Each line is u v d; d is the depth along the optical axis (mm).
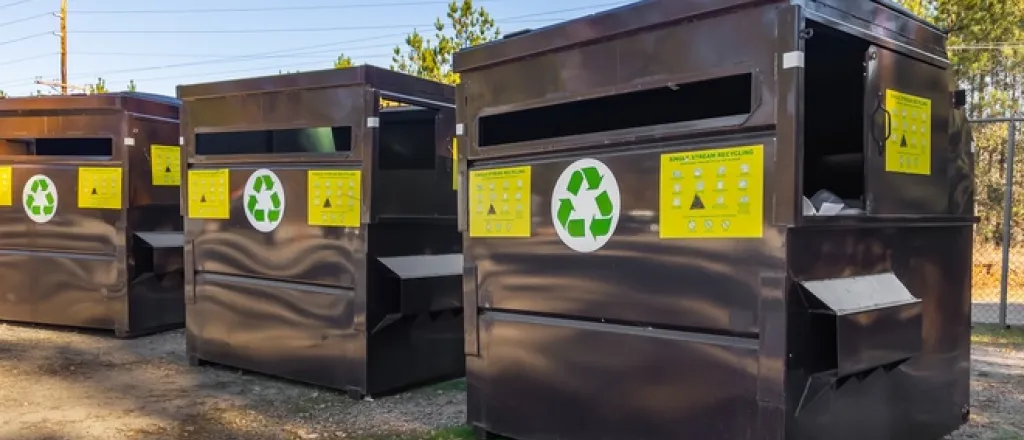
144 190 6012
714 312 2531
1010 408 3859
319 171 4238
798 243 2355
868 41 2650
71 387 4426
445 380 4582
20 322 6531
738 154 2453
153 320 6129
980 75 14609
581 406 3008
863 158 2816
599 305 2904
